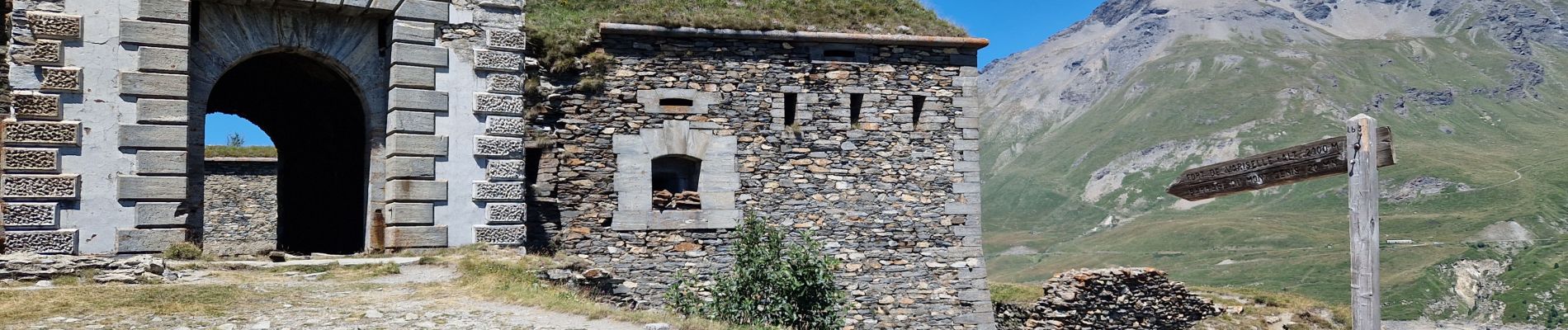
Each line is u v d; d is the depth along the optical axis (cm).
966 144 2105
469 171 1805
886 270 2038
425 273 1560
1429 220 15075
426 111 1780
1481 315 10331
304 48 1759
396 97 1762
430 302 1312
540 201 1908
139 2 1628
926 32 2120
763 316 1558
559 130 1933
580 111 1947
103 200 1592
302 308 1255
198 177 1678
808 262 1619
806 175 2019
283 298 1318
